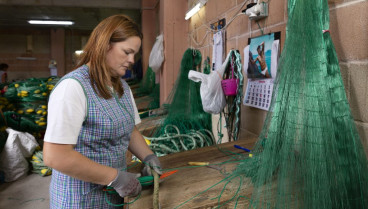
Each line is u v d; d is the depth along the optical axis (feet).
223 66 7.59
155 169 3.78
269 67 5.96
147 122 10.43
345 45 3.90
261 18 6.42
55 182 3.53
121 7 26.86
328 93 3.32
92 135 3.28
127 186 3.22
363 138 3.68
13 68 39.78
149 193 3.53
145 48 25.85
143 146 4.32
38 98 15.30
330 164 3.03
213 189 3.53
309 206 2.90
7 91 14.66
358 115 3.74
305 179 2.97
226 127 8.45
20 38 39.70
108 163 3.50
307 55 3.28
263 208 3.03
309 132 3.07
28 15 32.42
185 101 10.71
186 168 4.28
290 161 3.07
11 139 11.00
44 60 40.63
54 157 2.88
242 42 7.52
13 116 13.83
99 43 3.20
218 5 9.36
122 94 3.76
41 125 15.55
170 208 3.14
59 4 25.93
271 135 3.41
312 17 3.40
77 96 3.06
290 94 3.29
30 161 11.85
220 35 8.90
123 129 3.59
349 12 3.79
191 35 12.98
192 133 9.06
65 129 2.91
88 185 3.44
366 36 3.53
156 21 24.50
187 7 13.58
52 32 39.86
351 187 3.12
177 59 13.85
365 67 3.58
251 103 6.83
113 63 3.37
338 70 3.51
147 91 20.88
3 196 9.78
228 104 8.13
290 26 3.57
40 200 9.43
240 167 3.99
